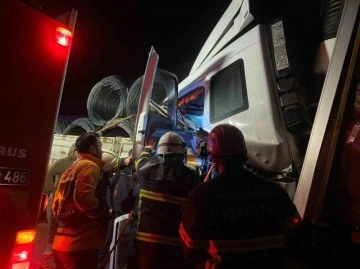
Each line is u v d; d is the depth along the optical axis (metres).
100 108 7.75
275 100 3.28
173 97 4.89
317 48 3.33
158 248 3.24
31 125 2.38
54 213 3.61
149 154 3.97
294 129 3.21
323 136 2.39
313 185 2.35
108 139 6.74
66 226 3.54
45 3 2.56
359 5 2.40
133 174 4.14
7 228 2.23
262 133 3.28
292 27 3.57
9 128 2.24
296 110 3.16
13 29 2.29
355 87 2.31
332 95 2.42
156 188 3.36
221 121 3.94
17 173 2.28
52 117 2.51
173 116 4.86
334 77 2.45
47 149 2.47
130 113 6.66
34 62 2.40
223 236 2.07
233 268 2.02
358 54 2.32
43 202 2.53
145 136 4.14
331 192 2.26
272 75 3.37
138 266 3.36
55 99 2.53
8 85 2.25
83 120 8.15
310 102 3.34
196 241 2.12
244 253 2.04
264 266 2.04
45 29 2.48
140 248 3.30
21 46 2.33
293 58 3.29
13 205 2.26
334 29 3.18
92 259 3.57
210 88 4.34
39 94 2.43
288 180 3.16
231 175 2.23
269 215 2.12
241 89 3.67
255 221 2.09
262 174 3.38
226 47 4.24
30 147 2.36
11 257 2.25
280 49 3.36
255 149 3.32
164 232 3.28
